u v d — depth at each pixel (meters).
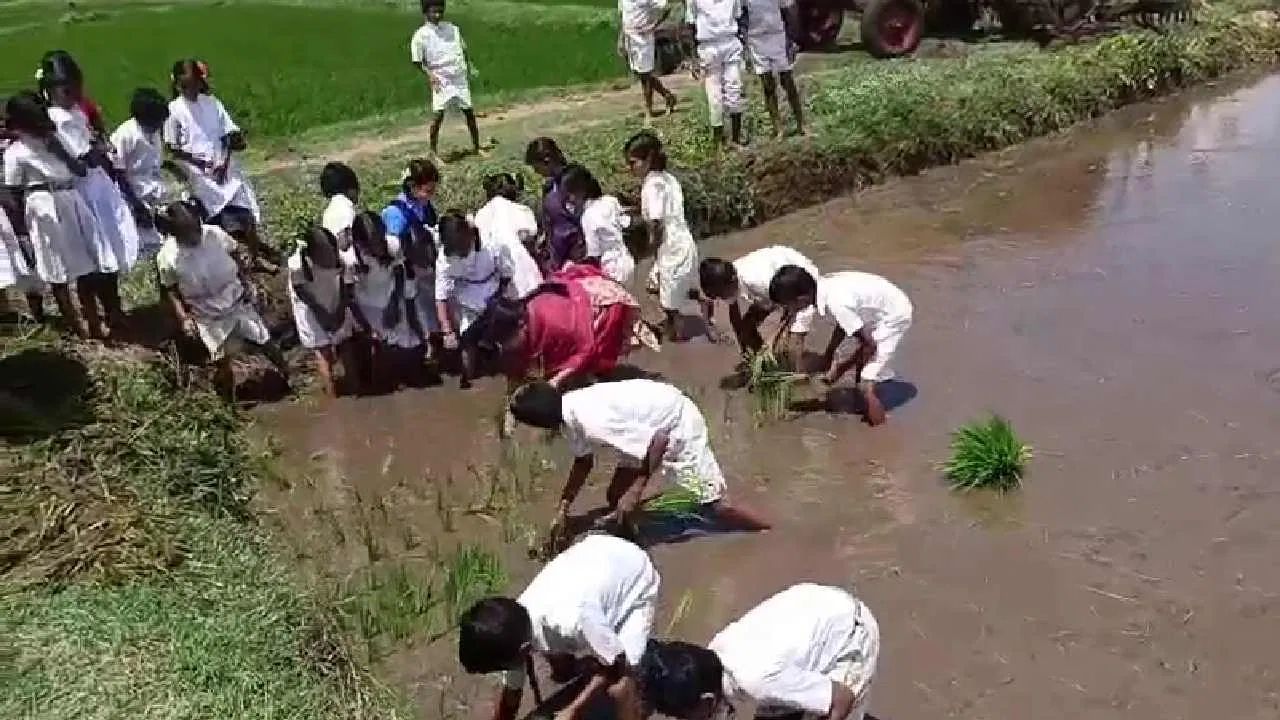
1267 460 6.84
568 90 14.85
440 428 7.94
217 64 17.27
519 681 4.81
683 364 8.57
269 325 8.98
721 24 11.48
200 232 7.95
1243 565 5.96
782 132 12.12
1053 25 15.88
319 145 12.52
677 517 6.60
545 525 6.68
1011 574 5.98
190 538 6.05
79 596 5.48
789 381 7.84
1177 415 7.37
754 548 6.31
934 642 5.53
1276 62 16.94
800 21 16.30
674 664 4.26
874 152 12.31
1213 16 17.16
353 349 8.46
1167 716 5.05
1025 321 8.84
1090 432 7.23
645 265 10.67
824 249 10.67
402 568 6.26
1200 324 8.64
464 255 8.19
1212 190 11.70
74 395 7.14
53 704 4.81
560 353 7.61
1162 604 5.72
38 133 7.54
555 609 4.70
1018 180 12.34
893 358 8.34
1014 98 13.51
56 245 7.70
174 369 7.80
